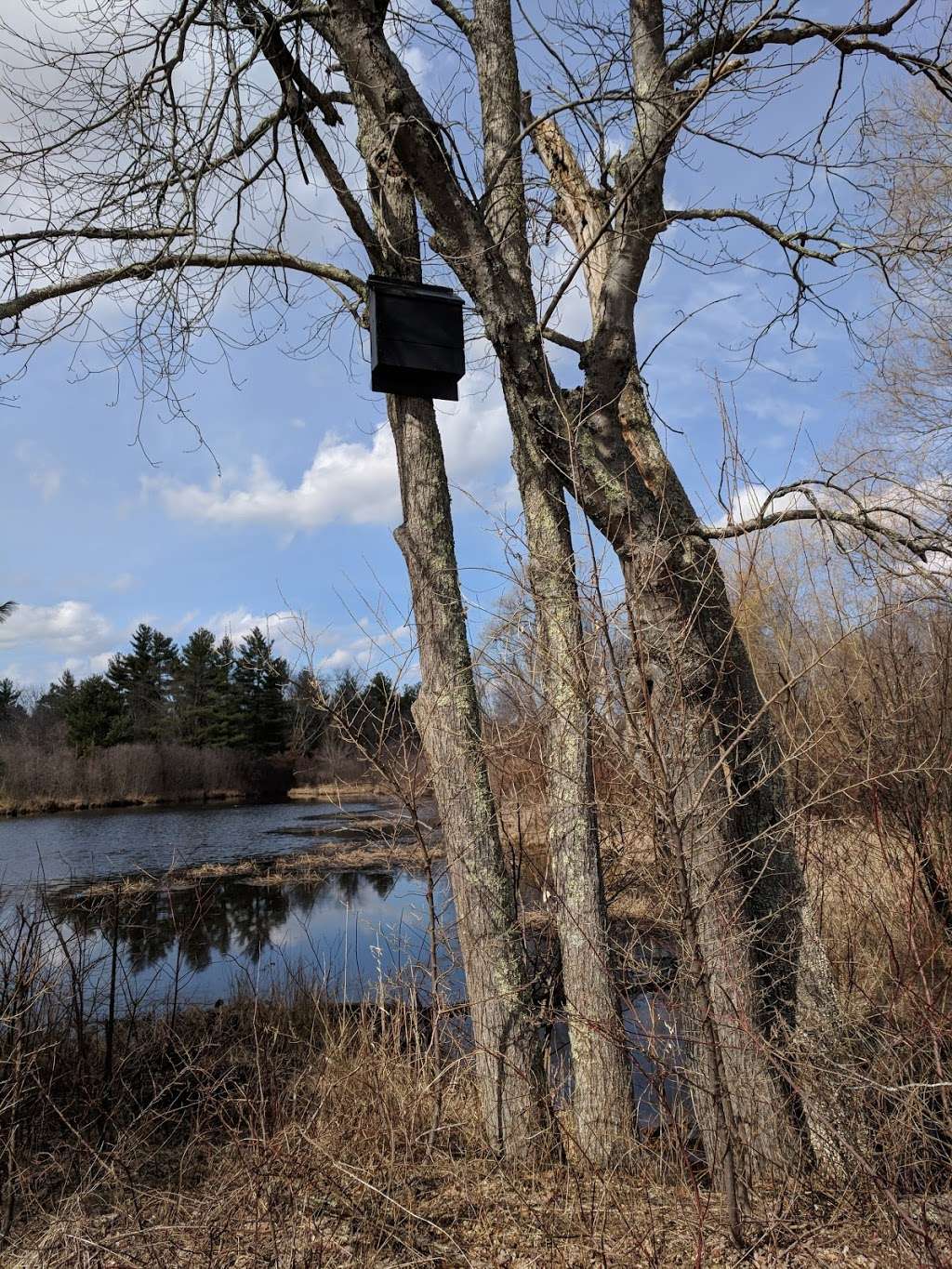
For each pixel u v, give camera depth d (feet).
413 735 15.33
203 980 29.40
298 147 16.33
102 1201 12.34
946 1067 10.62
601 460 13.99
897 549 13.96
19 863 59.77
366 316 15.85
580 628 12.32
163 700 166.20
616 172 15.64
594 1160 12.05
